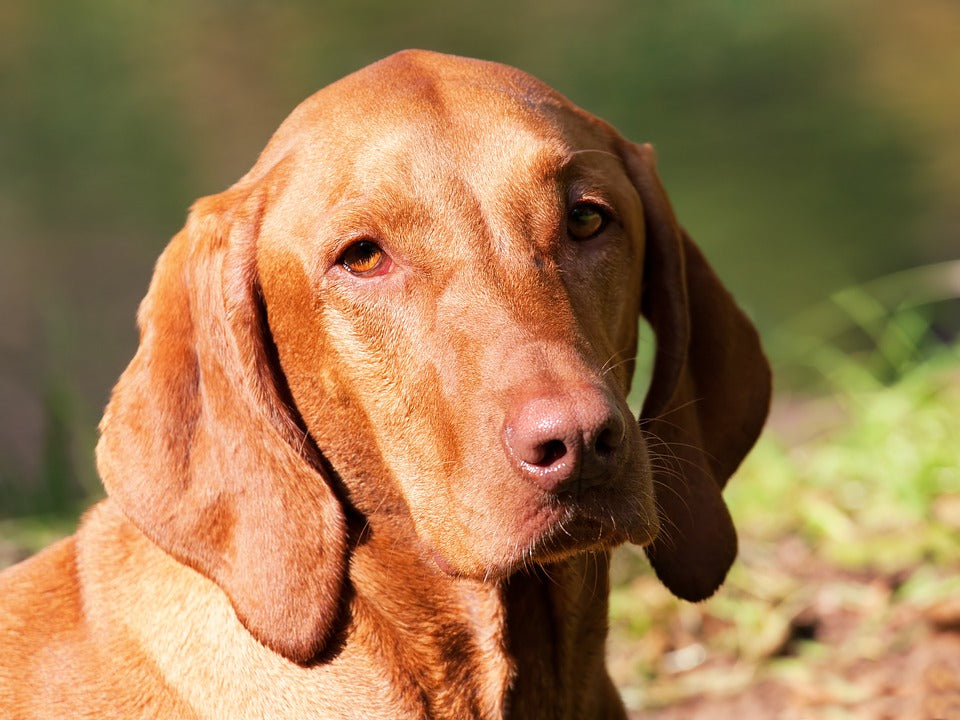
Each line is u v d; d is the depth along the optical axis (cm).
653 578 959
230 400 564
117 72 3297
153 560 577
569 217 575
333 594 553
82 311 1947
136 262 2117
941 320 1574
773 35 3381
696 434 637
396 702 561
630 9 3619
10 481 1168
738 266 1948
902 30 3341
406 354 549
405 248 552
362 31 3581
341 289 557
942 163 2328
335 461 574
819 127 2645
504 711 581
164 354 573
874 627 865
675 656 889
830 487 1035
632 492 514
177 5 3925
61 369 1595
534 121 577
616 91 3023
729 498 1046
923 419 1023
